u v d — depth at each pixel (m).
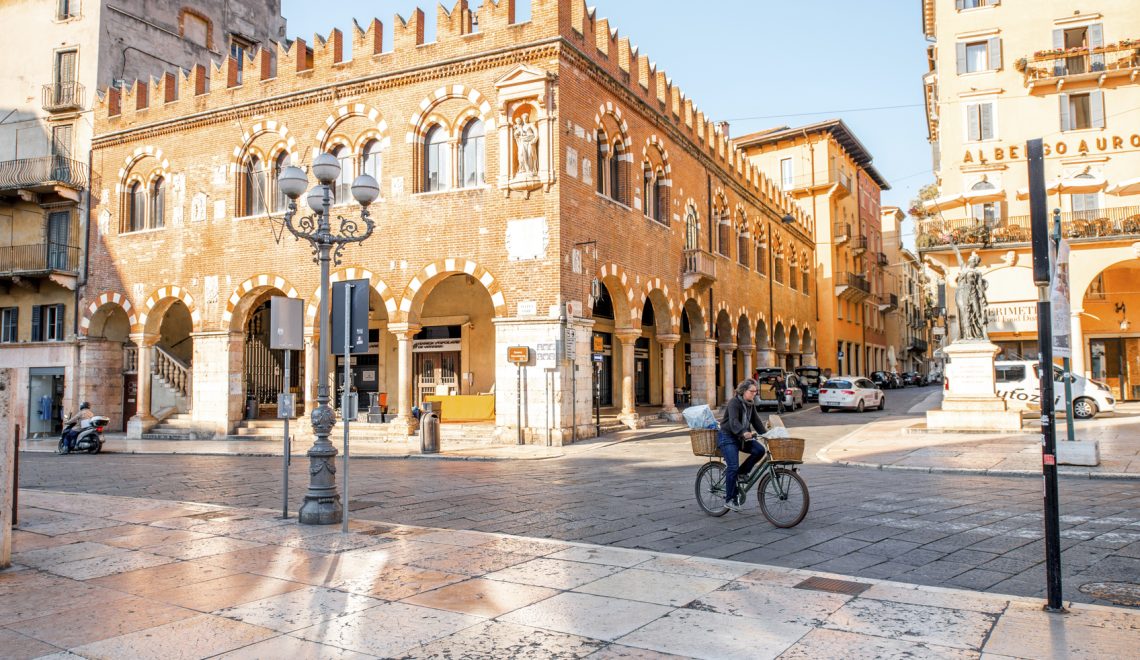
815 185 55.53
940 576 7.46
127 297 29.94
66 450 24.20
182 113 29.28
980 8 36.75
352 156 26.02
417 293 24.61
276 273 26.95
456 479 15.64
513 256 23.16
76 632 5.88
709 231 34.81
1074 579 7.28
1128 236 32.12
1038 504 11.48
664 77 30.59
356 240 11.48
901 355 83.38
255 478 16.44
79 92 31.73
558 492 13.50
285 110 27.19
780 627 5.73
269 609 6.41
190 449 24.09
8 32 33.22
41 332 32.00
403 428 24.47
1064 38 35.59
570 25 23.73
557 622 5.96
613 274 25.70
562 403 22.41
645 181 29.17
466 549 8.58
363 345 10.20
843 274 58.28
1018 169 35.72
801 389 40.84
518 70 22.88
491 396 27.83
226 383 27.64
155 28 34.00
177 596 6.84
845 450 19.66
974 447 19.00
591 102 24.84
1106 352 36.38
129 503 12.34
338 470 17.69
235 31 37.78
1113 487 13.12
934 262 36.66
